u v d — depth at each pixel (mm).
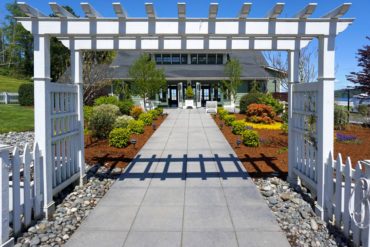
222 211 4293
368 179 3027
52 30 4273
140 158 7566
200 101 28297
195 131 12367
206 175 6070
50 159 4234
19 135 11594
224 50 5289
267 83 26906
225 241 3445
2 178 3121
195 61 30297
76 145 5480
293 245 3385
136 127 11422
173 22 4445
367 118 14430
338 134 10289
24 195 3678
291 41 5363
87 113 11141
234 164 6914
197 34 4465
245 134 9086
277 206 4492
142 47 5211
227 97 26516
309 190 5062
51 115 4367
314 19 4172
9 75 45500
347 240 3449
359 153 7672
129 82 25969
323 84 4090
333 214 3867
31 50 48594
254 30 4426
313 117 4523
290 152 5543
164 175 6094
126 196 4926
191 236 3564
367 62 13797
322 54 4145
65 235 3635
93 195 5039
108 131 9898
